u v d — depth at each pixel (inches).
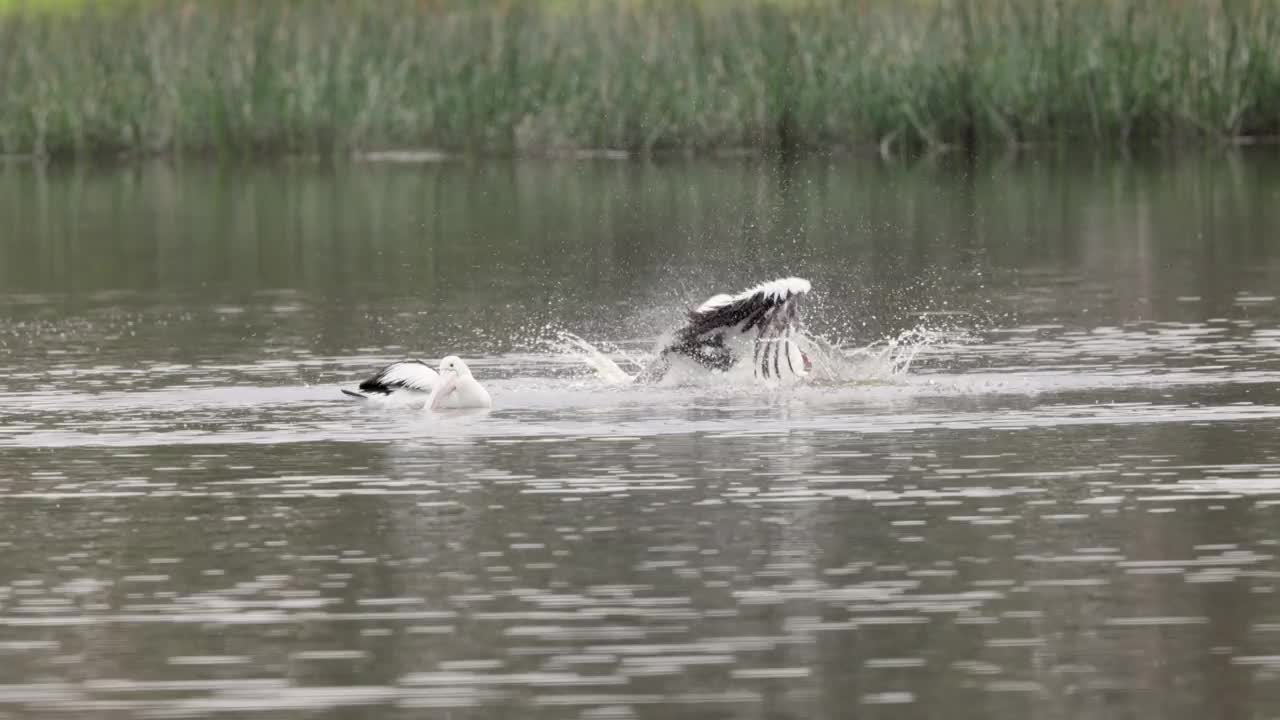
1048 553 1082.7
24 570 1075.9
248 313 2214.6
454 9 4490.7
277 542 1127.6
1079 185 3553.2
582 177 3836.1
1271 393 1566.2
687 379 1648.6
